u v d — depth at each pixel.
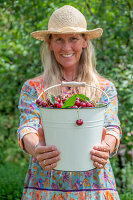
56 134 1.46
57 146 1.48
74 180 1.73
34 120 1.82
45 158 1.49
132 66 3.32
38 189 1.75
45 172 1.76
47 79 1.98
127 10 3.69
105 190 1.75
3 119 4.79
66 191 1.72
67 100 1.43
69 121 1.43
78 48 1.89
